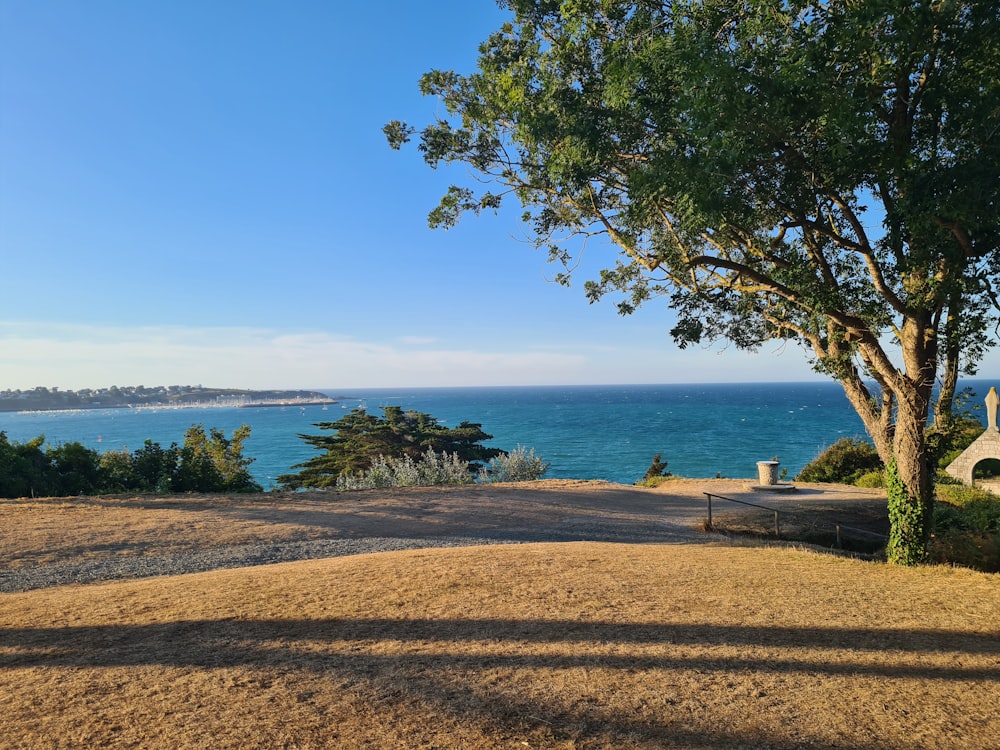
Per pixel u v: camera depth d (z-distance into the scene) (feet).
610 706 15.96
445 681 17.42
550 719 15.23
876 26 25.16
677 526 59.77
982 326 34.32
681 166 27.30
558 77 35.35
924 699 16.60
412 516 60.34
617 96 30.01
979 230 28.12
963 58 26.96
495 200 45.27
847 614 24.23
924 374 36.81
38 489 76.79
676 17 28.76
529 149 38.19
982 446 74.74
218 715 15.14
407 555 38.27
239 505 62.13
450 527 56.39
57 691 16.48
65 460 84.38
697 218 26.76
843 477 103.09
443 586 28.32
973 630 22.33
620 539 52.39
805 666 18.76
